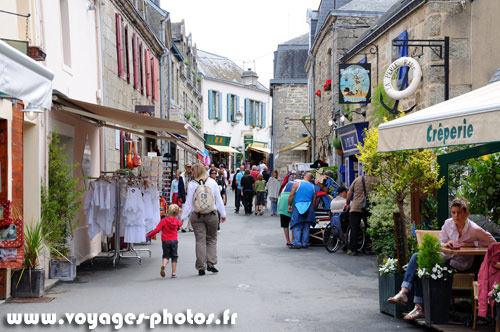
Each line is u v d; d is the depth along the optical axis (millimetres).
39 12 9516
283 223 14398
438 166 8336
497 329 5836
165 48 27188
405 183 8289
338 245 13398
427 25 13398
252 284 9266
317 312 7293
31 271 8336
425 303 6520
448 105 6711
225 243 15070
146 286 9172
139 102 22000
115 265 11562
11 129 8156
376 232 9961
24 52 7207
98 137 13688
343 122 23141
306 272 10445
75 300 8117
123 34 19016
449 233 7059
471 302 7133
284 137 39750
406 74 14461
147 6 28203
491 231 7953
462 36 13188
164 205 17484
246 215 24578
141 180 11898
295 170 28672
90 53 13617
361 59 19047
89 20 13570
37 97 6016
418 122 6629
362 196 12578
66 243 9898
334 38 24016
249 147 56594
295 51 41938
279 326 6586
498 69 11297
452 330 6215
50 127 9969
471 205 8672
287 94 39781
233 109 56188
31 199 8984
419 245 7359
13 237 7980
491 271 5934
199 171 10539
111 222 11547
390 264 7129
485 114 5762
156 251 13797
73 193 10172
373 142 8508
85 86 13094
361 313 7246
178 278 9930
